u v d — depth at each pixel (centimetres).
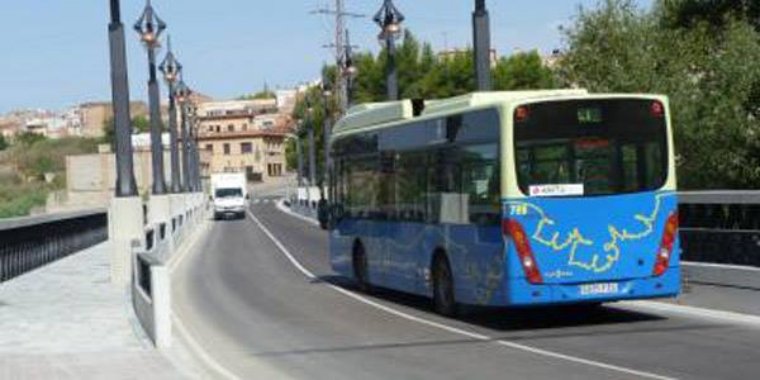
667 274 1633
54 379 1184
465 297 1731
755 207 1819
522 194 1583
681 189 3294
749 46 3138
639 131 1628
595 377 1156
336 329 1712
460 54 8331
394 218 2059
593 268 1602
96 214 4806
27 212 7069
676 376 1139
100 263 3347
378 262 2169
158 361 1314
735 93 3131
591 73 3638
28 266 3039
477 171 1675
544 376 1180
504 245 1588
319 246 4388
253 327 1783
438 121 1827
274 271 3092
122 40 2545
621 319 1680
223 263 3522
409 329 1673
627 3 3675
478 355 1367
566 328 1606
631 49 3562
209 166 18912
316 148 10675
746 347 1323
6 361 1323
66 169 13212
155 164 3994
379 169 2139
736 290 1809
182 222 5006
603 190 1611
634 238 1619
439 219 1828
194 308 2122
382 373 1256
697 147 3244
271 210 10900
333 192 2480
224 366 1362
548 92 1675
